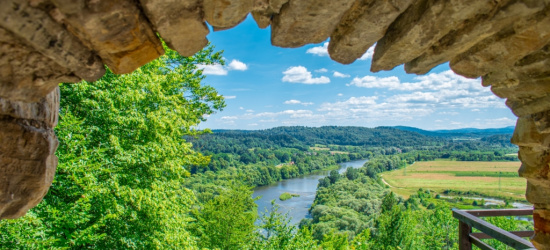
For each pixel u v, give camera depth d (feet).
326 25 4.95
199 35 4.75
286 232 38.09
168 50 28.99
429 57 5.61
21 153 4.90
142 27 4.14
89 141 20.72
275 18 5.05
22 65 3.89
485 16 4.39
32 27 3.41
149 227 23.30
